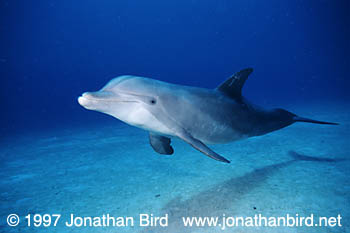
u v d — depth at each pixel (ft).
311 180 14.03
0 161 26.27
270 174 15.72
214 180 15.40
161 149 13.47
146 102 9.63
